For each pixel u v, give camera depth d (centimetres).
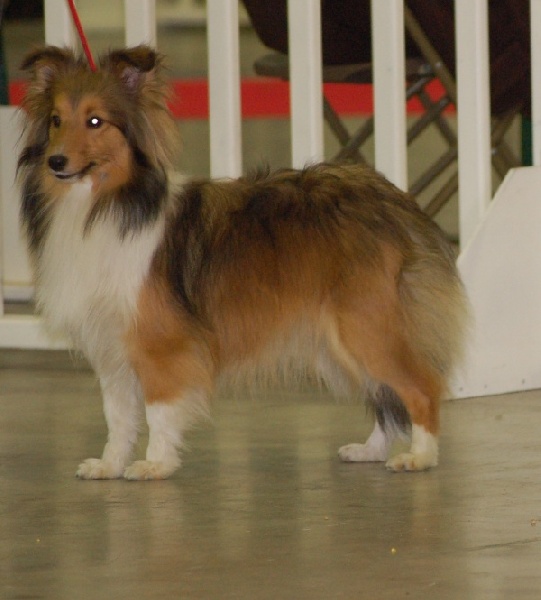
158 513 684
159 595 544
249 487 744
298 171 810
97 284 739
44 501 715
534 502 696
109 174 732
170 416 756
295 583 557
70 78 737
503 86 1233
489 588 546
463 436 883
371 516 671
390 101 1058
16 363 1227
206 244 761
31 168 764
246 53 2536
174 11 2895
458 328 802
